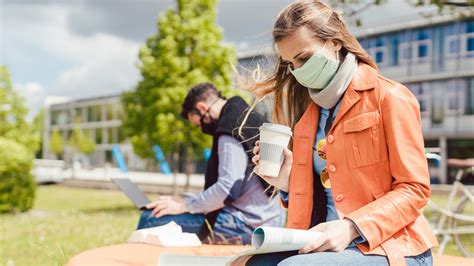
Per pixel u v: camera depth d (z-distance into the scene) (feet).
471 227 19.65
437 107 94.99
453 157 93.66
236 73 8.11
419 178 6.14
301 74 6.59
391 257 5.93
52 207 51.44
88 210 47.39
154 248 10.62
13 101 63.62
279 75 7.73
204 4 48.65
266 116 12.03
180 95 46.19
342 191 6.63
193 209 11.84
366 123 6.47
